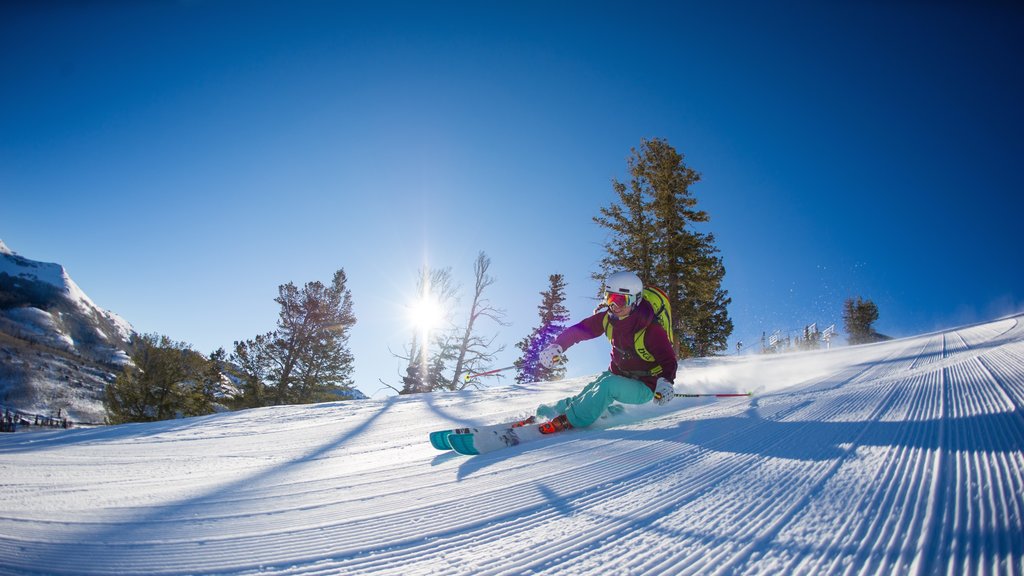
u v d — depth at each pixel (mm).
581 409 3936
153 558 1592
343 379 29234
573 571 1416
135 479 3309
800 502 1836
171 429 6809
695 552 1497
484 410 7762
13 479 3307
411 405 8992
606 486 2209
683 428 3461
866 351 12570
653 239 21578
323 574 1464
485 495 2189
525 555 1537
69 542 1738
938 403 3580
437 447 3502
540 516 1883
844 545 1458
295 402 27703
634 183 22109
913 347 11547
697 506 1882
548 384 12586
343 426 6664
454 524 1846
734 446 2793
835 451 2494
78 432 6707
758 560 1418
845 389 4895
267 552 1640
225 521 1993
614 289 4027
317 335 28641
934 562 1304
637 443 3070
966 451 2248
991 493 1719
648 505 1929
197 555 1617
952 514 1587
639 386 4027
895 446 2463
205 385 26125
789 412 3768
